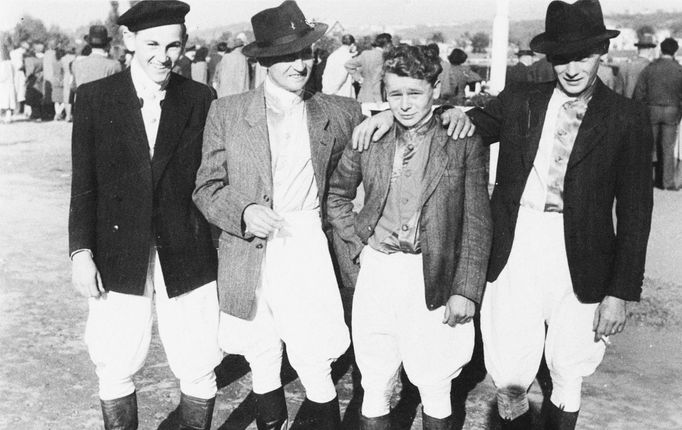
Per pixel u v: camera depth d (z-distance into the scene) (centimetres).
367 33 1345
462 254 292
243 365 455
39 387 414
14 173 1134
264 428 329
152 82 304
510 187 307
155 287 312
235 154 304
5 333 493
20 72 1927
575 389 311
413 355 296
